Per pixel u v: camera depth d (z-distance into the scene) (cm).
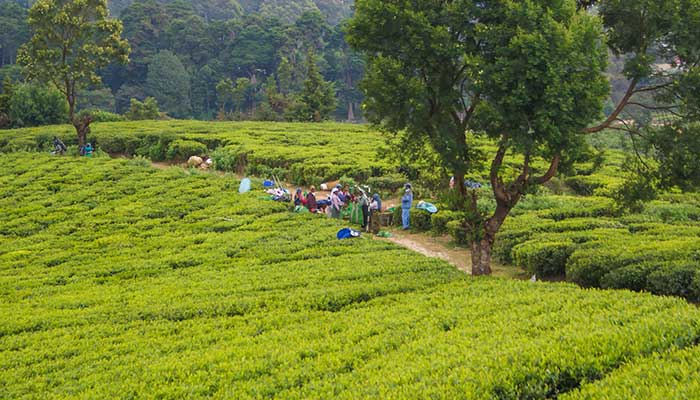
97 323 1367
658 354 855
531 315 1160
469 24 1527
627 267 1462
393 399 802
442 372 881
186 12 14225
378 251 2041
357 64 13100
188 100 12794
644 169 1605
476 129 1600
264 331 1262
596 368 844
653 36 1474
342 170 3616
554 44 1354
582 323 1034
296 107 7981
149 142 5066
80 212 2798
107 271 1858
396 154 1742
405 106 1534
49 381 1048
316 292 1495
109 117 7369
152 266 1908
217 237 2284
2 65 13088
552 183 3384
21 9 12738
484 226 1733
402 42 1553
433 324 1176
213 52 13638
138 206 2872
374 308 1366
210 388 960
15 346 1228
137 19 13312
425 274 1691
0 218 2684
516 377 833
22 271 1900
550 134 1384
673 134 1481
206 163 4441
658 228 1966
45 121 6881
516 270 1945
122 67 12850
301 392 899
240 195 3106
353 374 952
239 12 18638
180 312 1405
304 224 2503
